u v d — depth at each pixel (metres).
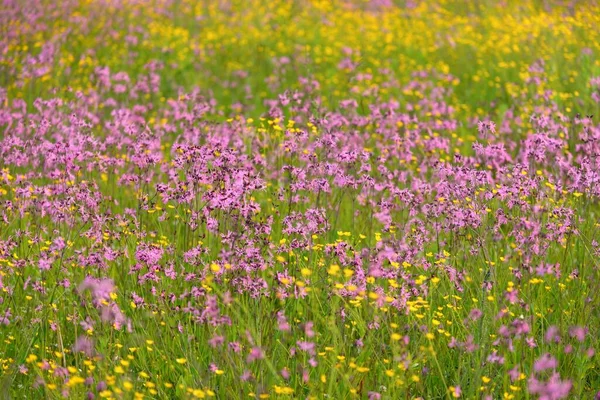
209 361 6.73
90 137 9.53
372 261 7.20
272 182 10.62
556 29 18.72
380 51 19.41
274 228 9.14
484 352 6.39
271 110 10.76
